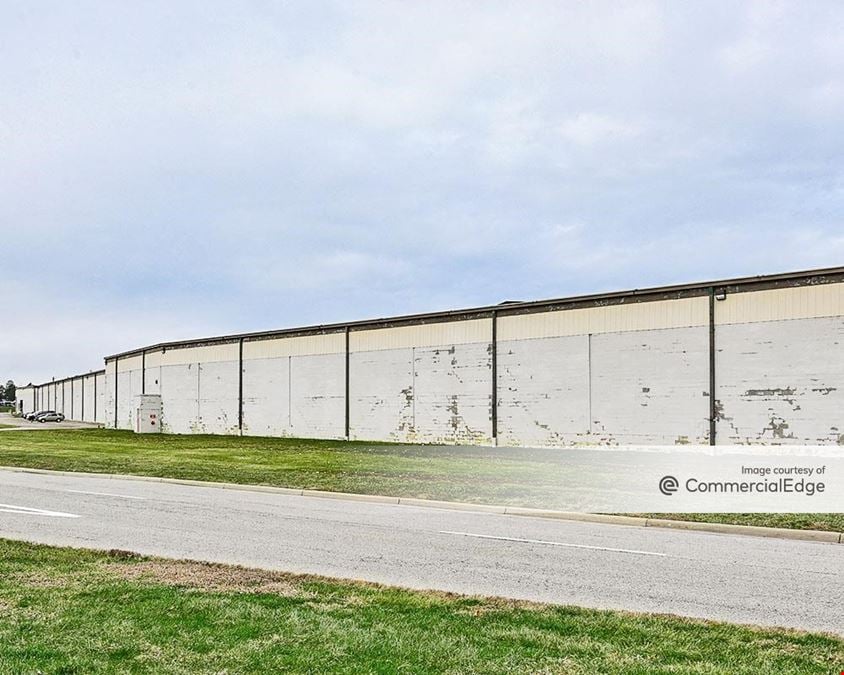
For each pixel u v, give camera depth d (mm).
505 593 7906
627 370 28188
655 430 27281
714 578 8688
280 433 42156
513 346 31922
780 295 24625
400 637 6035
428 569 9078
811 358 23828
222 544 10695
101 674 5117
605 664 5461
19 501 15414
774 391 24516
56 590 7512
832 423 23312
